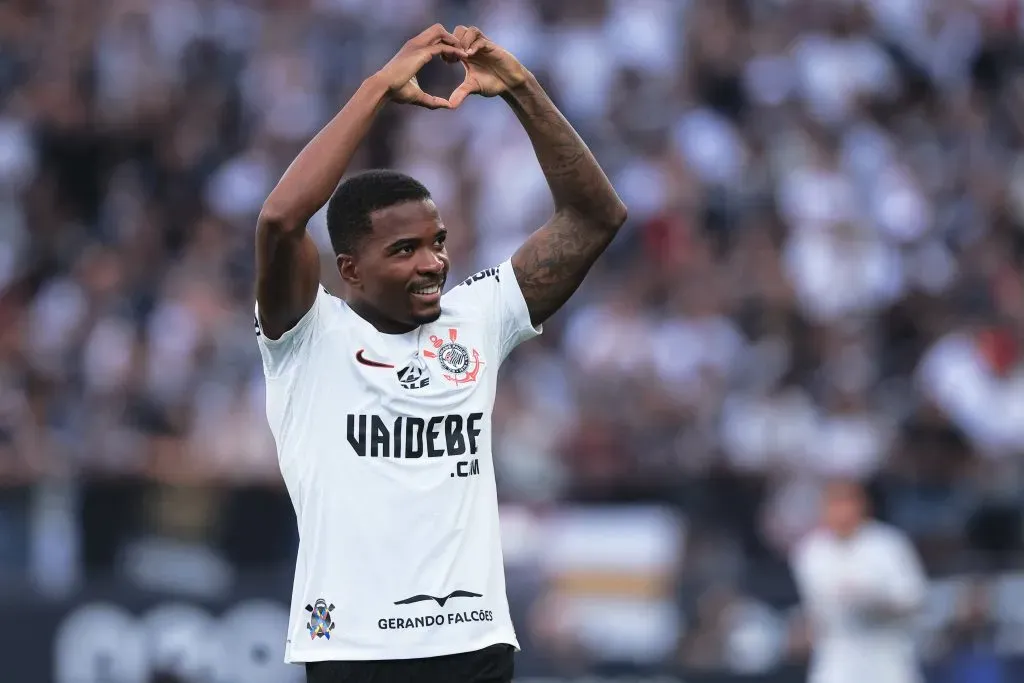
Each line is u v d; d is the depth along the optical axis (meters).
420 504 12.77
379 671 12.59
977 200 47.09
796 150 45.91
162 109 49.44
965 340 39.22
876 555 29.89
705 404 37.25
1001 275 43.56
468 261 42.78
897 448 35.50
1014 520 33.84
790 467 34.16
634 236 42.69
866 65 50.41
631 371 37.66
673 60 49.06
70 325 40.44
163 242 45.09
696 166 44.88
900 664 30.08
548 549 32.41
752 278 41.44
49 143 48.59
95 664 30.84
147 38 50.72
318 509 12.84
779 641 31.45
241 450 35.50
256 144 47.66
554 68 48.50
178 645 31.02
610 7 49.75
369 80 12.94
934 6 52.81
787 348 39.47
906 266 44.12
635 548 32.47
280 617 31.31
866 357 39.59
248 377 38.41
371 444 12.85
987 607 32.59
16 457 33.56
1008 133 50.84
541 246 14.13
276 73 49.34
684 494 33.16
